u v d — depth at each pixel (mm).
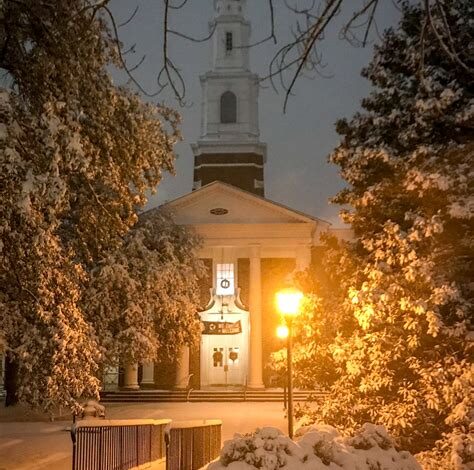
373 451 8516
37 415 25906
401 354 14406
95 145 14547
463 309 13664
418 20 15773
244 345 44438
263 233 43844
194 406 36312
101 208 16156
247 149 58406
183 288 35750
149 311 32281
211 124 59094
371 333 14719
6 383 27281
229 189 44219
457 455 11312
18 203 11039
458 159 14758
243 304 44781
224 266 45188
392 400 14555
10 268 12469
